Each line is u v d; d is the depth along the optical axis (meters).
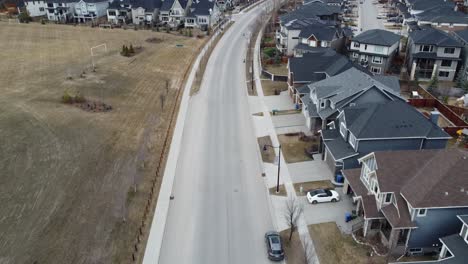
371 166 33.44
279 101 61.47
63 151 43.78
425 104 58.66
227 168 42.56
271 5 140.88
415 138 38.66
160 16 116.00
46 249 30.19
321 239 31.95
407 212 29.61
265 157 44.78
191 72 75.69
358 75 49.44
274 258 29.72
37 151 43.44
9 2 131.25
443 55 68.69
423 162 31.91
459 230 29.16
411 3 117.00
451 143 47.56
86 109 55.50
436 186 28.97
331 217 34.50
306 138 48.47
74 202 35.59
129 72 73.25
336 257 30.03
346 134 41.12
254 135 50.31
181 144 47.66
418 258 30.03
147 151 45.41
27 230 31.98
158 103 59.88
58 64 75.94
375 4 147.00
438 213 28.69
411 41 73.06
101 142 46.41
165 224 33.88
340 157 38.97
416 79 66.25
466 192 28.64
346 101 45.81
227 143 48.12
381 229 31.73
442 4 107.88
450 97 62.16
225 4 135.88
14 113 52.12
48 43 91.25
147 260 29.94
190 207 36.12
